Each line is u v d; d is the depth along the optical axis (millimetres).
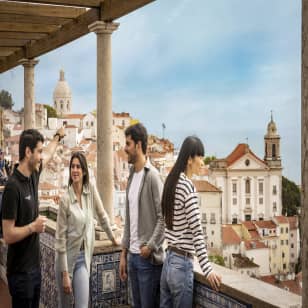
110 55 4742
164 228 3379
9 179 3051
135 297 3580
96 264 4332
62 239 3475
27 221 3096
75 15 5234
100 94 4734
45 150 4023
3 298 5352
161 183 3432
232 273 3193
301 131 2023
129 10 4215
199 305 3287
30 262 3139
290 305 2623
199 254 2924
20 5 5102
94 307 4348
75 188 3582
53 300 4691
